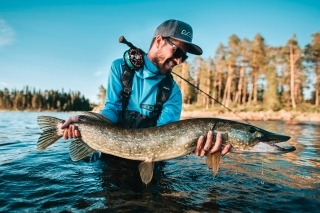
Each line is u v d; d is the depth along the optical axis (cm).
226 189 83
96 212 64
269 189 84
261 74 1265
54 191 77
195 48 106
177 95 114
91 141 90
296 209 69
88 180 88
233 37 1189
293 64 1091
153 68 107
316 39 1055
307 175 101
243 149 88
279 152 87
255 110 1069
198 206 70
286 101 1151
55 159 116
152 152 87
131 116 109
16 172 94
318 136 260
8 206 67
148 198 74
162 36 104
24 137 204
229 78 1248
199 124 87
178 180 91
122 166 106
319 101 1280
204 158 129
